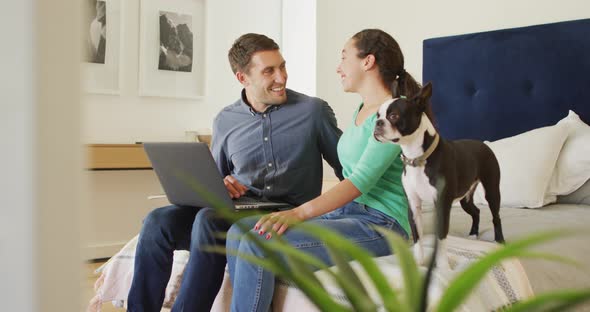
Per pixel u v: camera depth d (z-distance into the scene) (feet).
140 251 6.82
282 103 7.61
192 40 14.90
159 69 14.46
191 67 14.92
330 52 13.78
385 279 1.47
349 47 6.16
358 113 6.23
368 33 6.11
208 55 15.23
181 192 6.74
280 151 7.48
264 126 7.54
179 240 6.86
